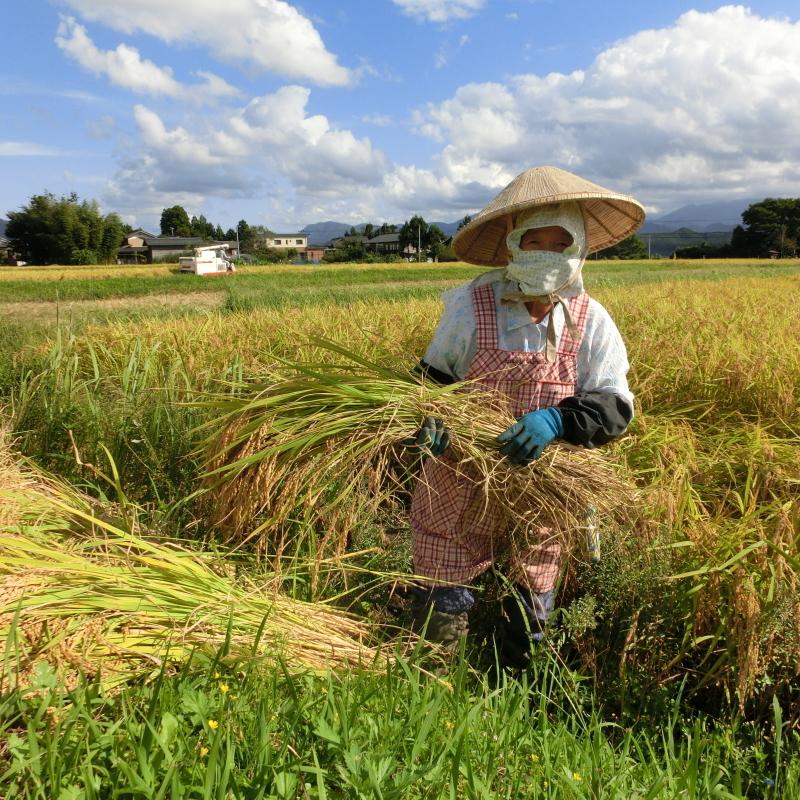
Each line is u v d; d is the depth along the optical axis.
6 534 2.50
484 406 2.44
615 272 43.09
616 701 2.52
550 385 2.44
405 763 1.62
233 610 2.09
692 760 1.83
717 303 10.34
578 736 2.25
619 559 2.59
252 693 1.81
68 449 4.23
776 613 2.31
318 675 2.02
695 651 2.62
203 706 1.64
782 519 2.70
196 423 4.17
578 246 2.30
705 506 3.62
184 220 165.38
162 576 2.35
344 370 2.96
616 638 2.63
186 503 3.52
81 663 1.78
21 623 1.87
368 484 2.43
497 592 2.87
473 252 2.80
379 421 2.42
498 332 2.45
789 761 2.22
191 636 2.01
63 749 1.49
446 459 2.45
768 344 5.96
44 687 1.65
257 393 2.70
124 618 2.00
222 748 1.57
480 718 1.97
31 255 96.62
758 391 5.09
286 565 2.90
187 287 35.88
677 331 6.93
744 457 3.94
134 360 5.34
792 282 21.14
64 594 2.03
